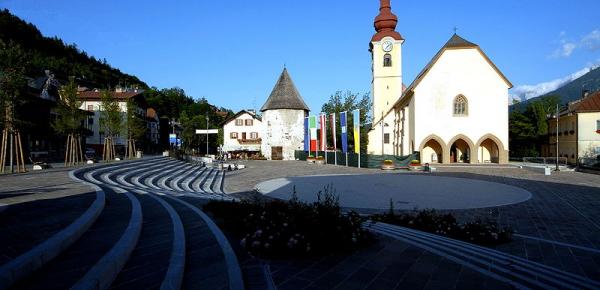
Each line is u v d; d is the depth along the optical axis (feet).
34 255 13.06
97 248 15.78
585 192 59.77
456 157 138.51
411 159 117.39
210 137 259.60
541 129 181.27
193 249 17.44
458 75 128.36
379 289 13.16
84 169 64.39
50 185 40.40
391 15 173.88
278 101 194.59
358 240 18.74
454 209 45.09
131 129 133.08
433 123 128.77
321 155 162.61
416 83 129.08
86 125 163.84
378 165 120.26
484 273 14.87
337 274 14.83
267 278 14.24
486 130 127.75
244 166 128.98
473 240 27.73
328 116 214.90
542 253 25.11
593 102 137.18
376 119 176.76
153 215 25.48
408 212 43.21
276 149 193.26
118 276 13.19
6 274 11.14
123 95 203.51
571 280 16.43
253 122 226.58
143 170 81.30
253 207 26.21
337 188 66.49
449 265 15.93
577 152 136.26
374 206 47.65
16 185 40.57
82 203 26.45
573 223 36.81
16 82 61.31
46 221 19.77
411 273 14.93
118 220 22.09
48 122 126.52
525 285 14.39
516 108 214.69
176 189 60.85
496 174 95.04
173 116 378.12
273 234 17.84
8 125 62.90
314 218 19.24
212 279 13.32
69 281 11.88
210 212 29.09
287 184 74.33
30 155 119.14
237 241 19.77
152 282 12.54
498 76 127.34
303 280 14.11
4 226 18.49
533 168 109.60
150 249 16.69
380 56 174.91
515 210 44.14
